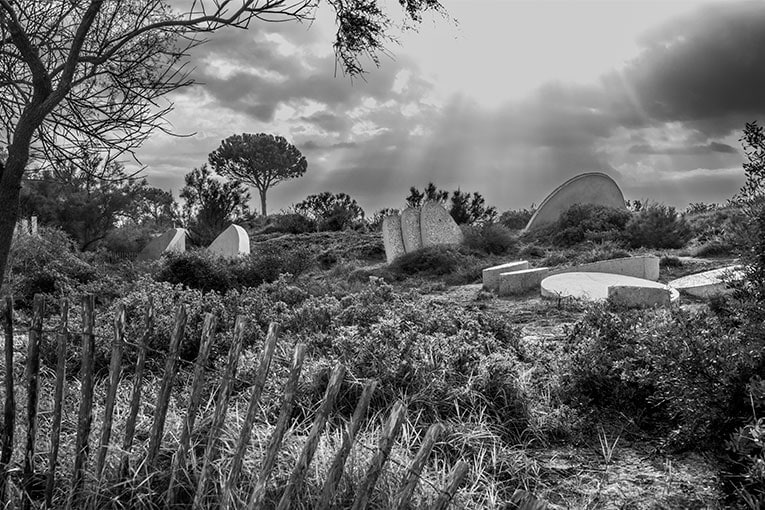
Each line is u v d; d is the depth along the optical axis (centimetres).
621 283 1255
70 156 419
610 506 342
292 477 254
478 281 1681
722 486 337
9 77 387
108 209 2761
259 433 366
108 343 546
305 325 643
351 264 2194
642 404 470
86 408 316
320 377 449
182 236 2641
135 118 406
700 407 360
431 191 3378
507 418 448
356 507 237
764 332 357
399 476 324
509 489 361
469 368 482
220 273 1555
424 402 441
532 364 573
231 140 5406
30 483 331
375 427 406
